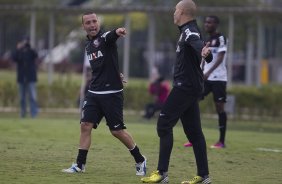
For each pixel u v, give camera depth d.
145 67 173.12
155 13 88.50
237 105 82.38
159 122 29.62
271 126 71.50
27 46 72.31
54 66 167.12
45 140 46.47
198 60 29.38
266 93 82.81
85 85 71.81
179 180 30.97
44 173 31.73
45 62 161.62
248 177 32.62
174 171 33.88
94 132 52.66
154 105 75.88
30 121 64.94
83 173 32.09
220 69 44.91
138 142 46.41
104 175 31.70
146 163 35.19
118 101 31.80
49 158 37.09
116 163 35.91
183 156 39.75
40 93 86.38
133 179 30.67
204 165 29.67
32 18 88.69
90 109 31.97
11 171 32.12
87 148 32.28
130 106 86.75
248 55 123.62
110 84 31.59
